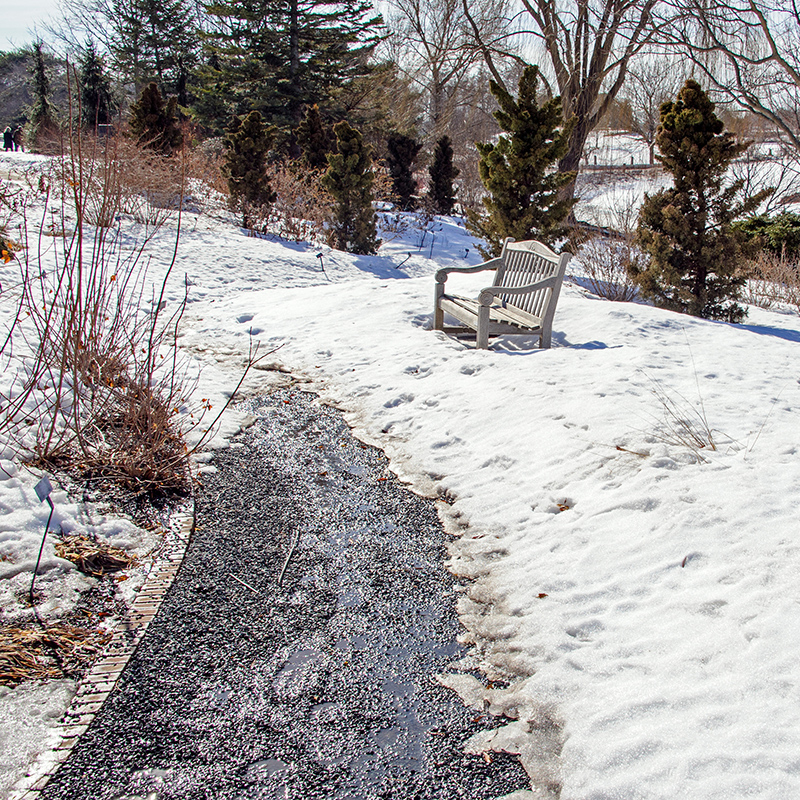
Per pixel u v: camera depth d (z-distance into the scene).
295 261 11.79
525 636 2.80
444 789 2.11
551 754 2.22
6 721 2.27
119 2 39.72
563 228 12.21
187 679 2.56
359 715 2.42
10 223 9.26
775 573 2.87
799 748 2.01
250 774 2.15
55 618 2.81
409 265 14.32
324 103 32.81
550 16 21.59
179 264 10.11
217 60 37.84
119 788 2.07
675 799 1.93
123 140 12.84
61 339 4.66
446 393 5.46
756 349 6.64
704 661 2.47
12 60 44.09
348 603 3.08
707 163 9.59
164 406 4.49
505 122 11.94
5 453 3.80
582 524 3.53
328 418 5.30
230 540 3.57
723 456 4.00
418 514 3.90
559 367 5.81
